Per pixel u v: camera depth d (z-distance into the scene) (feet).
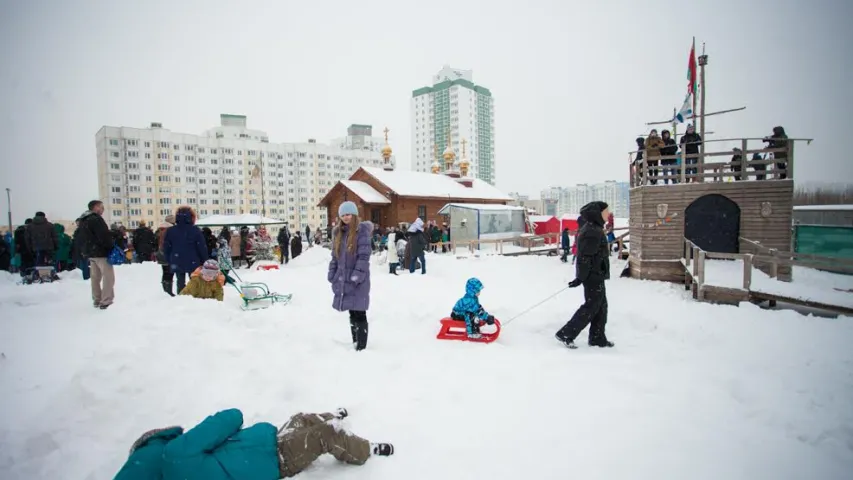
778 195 35.88
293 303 29.89
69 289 33.63
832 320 22.57
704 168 38.32
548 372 15.96
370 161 370.32
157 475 8.27
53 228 42.63
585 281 19.27
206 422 8.89
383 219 111.14
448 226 100.63
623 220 125.90
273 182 327.26
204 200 299.58
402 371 15.93
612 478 9.72
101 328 19.93
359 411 12.88
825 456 10.61
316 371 15.58
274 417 12.33
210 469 8.23
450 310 25.90
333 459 10.48
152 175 277.23
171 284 30.53
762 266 35.58
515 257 66.44
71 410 12.39
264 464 8.84
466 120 471.62
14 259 50.14
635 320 23.48
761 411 12.71
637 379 15.29
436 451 10.77
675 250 38.83
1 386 14.29
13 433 11.36
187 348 17.13
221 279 27.09
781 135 37.73
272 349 18.22
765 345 18.99
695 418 12.46
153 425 12.25
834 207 47.06
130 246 62.95
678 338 20.61
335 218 114.52
